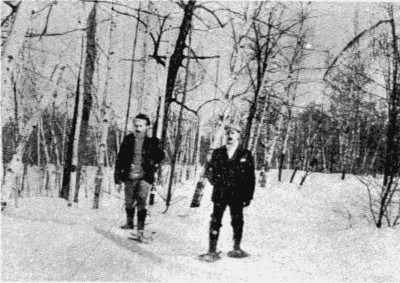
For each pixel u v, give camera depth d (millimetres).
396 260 7309
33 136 18266
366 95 21719
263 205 16734
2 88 6414
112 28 12695
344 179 21266
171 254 7098
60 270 4770
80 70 11555
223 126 13320
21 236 5270
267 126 25406
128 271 5246
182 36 13570
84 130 14188
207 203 13297
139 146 8117
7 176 6938
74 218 8070
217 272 6336
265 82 19641
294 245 8492
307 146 28641
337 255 7656
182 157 20125
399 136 10781
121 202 13430
